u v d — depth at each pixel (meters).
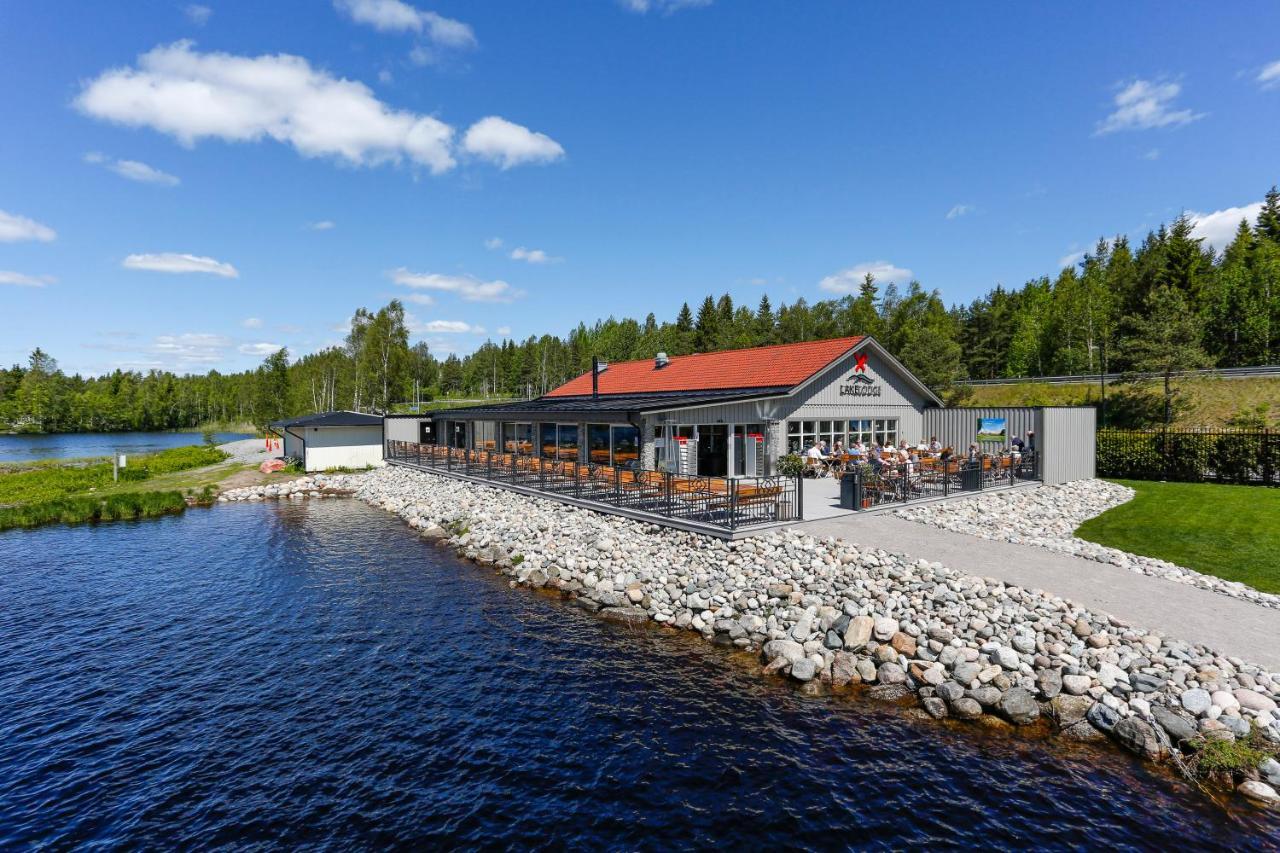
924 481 19.00
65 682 10.51
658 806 7.02
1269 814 6.52
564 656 11.02
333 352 83.88
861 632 10.08
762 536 14.10
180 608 14.11
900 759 7.71
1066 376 51.22
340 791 7.49
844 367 24.69
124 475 34.50
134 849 6.58
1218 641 9.00
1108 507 19.28
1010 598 10.62
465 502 23.00
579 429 25.92
